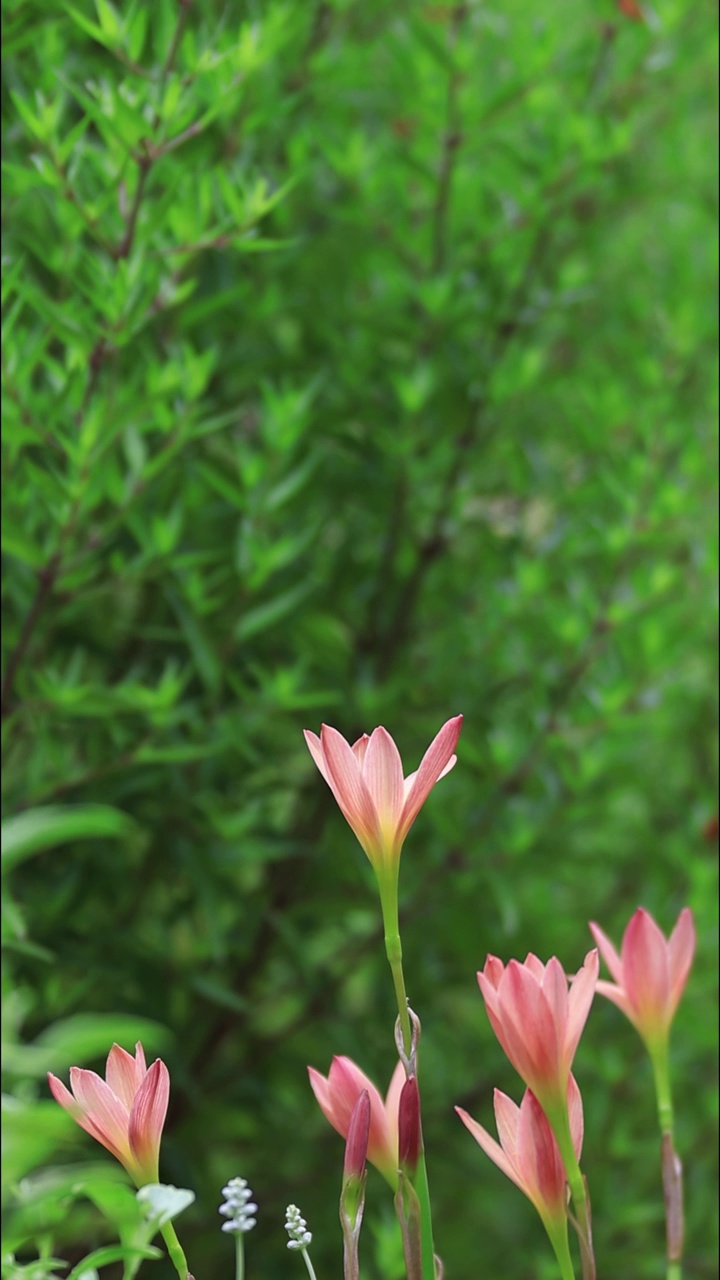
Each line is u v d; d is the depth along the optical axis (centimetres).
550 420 314
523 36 259
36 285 201
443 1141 284
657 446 263
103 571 248
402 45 256
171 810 233
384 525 280
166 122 167
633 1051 280
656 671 250
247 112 226
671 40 281
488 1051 287
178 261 180
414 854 282
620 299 314
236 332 260
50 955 160
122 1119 122
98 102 171
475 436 277
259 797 265
